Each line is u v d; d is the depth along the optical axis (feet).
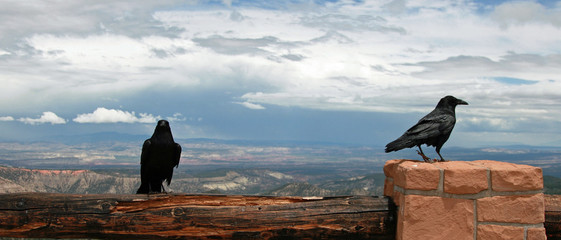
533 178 14.66
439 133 17.87
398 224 15.88
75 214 16.25
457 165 15.44
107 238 16.49
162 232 16.42
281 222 16.31
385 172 18.79
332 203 16.55
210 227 16.35
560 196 17.17
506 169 14.69
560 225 16.55
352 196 16.96
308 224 16.31
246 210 16.44
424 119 18.42
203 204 16.70
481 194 14.79
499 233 14.64
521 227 14.70
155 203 16.60
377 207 16.51
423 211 14.89
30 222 16.16
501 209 14.69
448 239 14.83
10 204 16.14
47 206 16.24
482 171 14.73
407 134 18.13
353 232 16.38
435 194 14.92
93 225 16.28
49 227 16.24
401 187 15.78
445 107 18.84
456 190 14.76
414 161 17.67
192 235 16.47
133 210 16.49
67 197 16.37
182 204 16.63
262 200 16.90
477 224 14.82
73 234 16.39
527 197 14.71
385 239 16.56
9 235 16.25
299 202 16.85
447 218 14.83
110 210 16.37
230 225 16.35
